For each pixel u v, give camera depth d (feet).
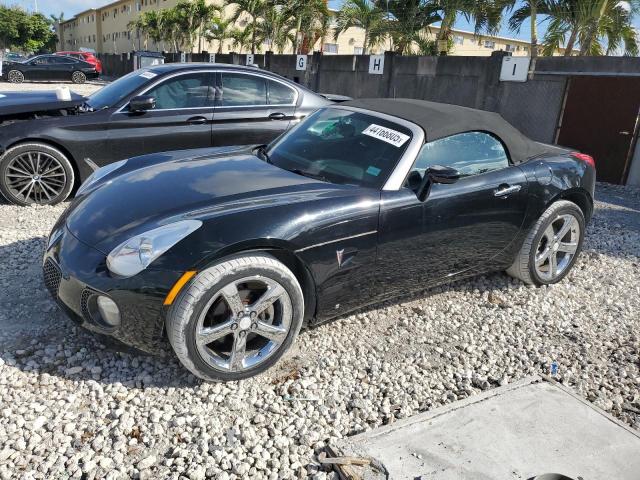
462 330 12.92
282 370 10.69
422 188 11.71
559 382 10.98
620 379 11.34
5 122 18.52
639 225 23.26
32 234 16.56
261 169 12.17
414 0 61.62
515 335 12.88
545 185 14.03
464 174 12.69
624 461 8.70
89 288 9.37
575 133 33.76
